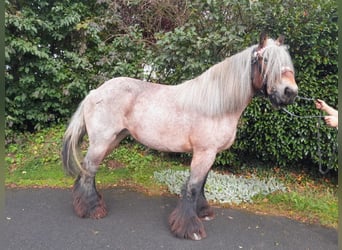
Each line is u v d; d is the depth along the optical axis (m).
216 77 2.23
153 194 3.24
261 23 3.27
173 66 3.66
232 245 2.27
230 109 2.21
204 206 2.66
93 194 2.63
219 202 3.05
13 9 4.11
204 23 3.48
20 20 3.86
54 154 4.12
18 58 4.12
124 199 3.08
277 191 3.38
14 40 3.88
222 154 3.74
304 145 3.40
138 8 4.58
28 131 4.71
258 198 3.17
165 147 2.37
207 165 2.27
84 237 2.31
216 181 3.45
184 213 2.33
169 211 2.83
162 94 2.37
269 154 3.73
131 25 4.54
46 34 4.48
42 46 4.32
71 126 2.60
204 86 2.23
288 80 2.00
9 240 2.25
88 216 2.61
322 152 3.36
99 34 4.66
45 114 4.62
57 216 2.65
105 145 2.47
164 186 3.44
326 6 3.09
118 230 2.43
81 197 2.62
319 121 2.74
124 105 2.42
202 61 3.32
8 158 3.95
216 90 2.20
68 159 2.62
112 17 4.27
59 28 4.38
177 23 4.34
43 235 2.33
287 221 2.71
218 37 3.14
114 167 3.96
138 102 2.39
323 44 3.14
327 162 3.38
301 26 3.10
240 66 2.18
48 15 4.32
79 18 4.33
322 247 2.29
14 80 4.39
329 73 3.32
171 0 4.35
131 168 3.94
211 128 2.21
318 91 3.25
